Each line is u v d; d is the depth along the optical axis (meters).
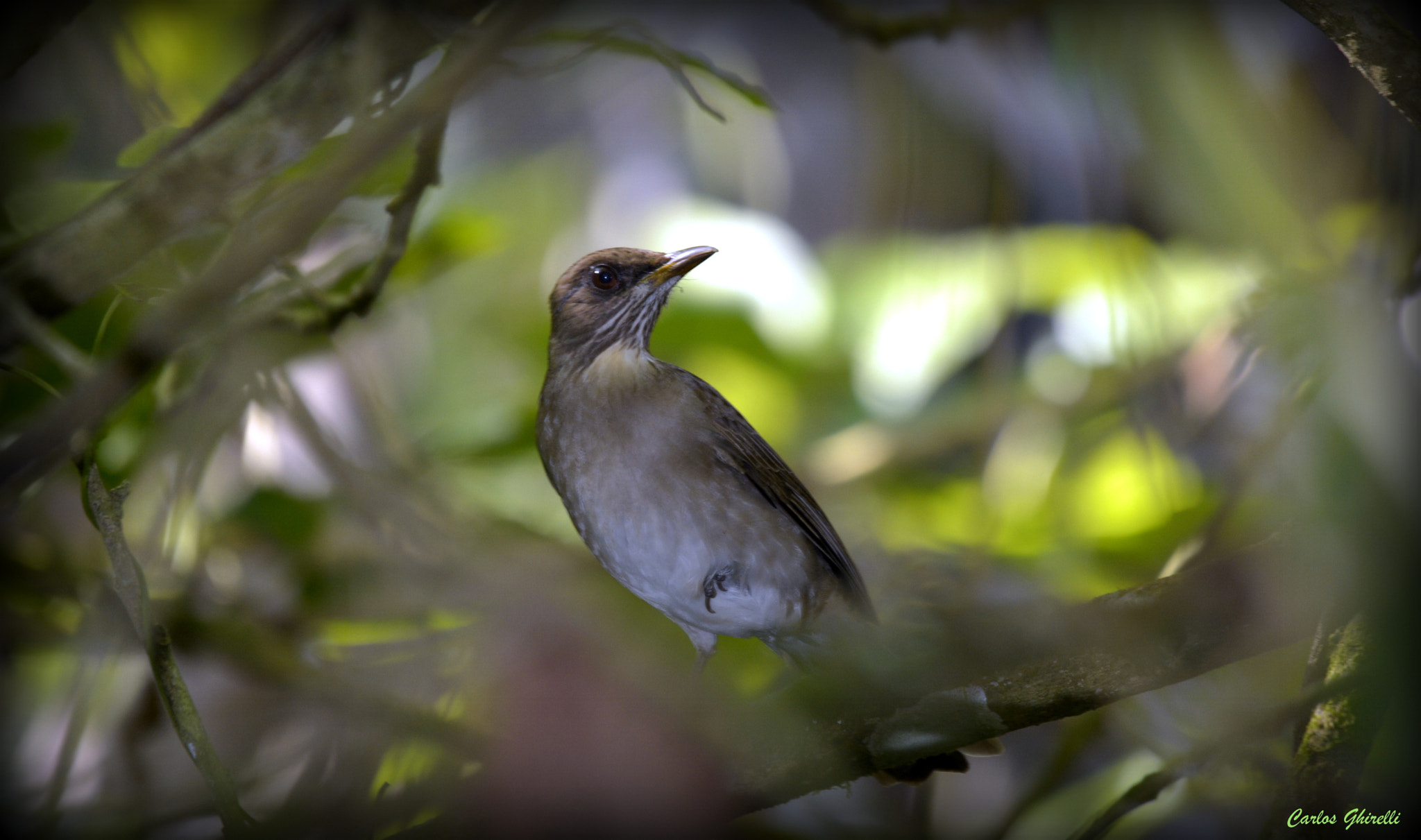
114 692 9.61
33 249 5.70
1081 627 6.00
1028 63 9.48
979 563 9.25
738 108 14.83
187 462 7.40
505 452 10.63
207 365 7.30
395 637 9.02
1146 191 8.71
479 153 15.12
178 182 5.68
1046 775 9.28
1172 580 5.93
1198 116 7.77
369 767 6.78
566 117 15.11
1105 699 5.98
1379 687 5.23
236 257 5.16
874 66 11.28
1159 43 7.82
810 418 12.12
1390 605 5.15
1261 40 8.46
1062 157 10.80
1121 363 9.55
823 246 14.62
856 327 11.69
